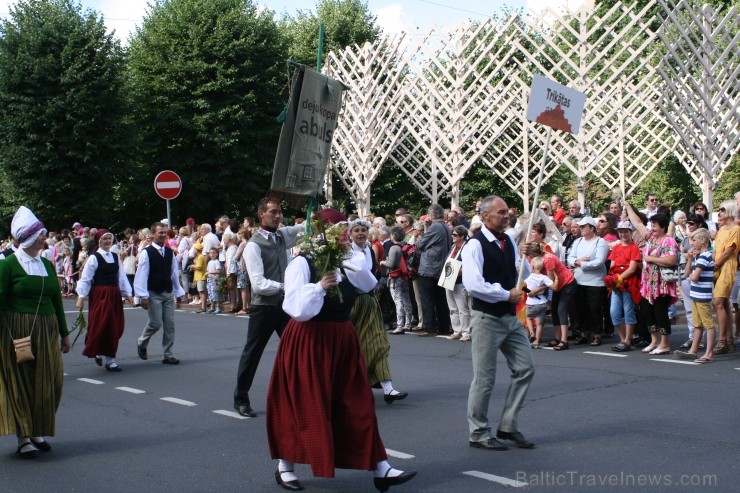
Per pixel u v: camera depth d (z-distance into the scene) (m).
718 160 15.19
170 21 33.16
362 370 5.35
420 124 20.86
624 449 6.17
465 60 19.48
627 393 8.20
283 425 5.32
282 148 7.09
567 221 13.13
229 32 32.12
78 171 30.20
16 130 29.62
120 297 10.73
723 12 22.08
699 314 9.98
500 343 6.32
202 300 18.09
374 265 8.55
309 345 5.26
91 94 30.19
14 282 6.43
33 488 5.63
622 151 20.53
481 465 5.87
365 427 5.20
